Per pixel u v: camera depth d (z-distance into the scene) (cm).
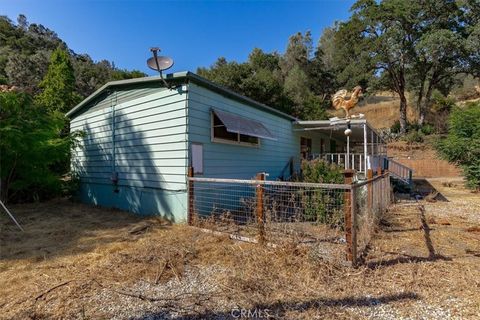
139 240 504
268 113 1025
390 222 644
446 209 845
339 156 1334
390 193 952
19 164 826
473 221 666
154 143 708
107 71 3534
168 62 635
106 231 571
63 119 932
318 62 3872
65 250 454
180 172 645
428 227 600
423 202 1000
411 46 2627
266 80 2614
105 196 866
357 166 1249
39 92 1909
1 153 755
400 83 2905
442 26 2581
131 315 263
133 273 354
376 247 452
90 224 633
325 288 311
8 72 2538
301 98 3019
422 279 334
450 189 1454
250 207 567
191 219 590
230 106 804
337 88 3662
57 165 1059
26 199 966
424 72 2788
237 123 769
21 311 270
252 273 346
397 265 378
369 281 328
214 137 732
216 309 272
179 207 646
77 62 3841
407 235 533
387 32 2589
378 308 273
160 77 646
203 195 679
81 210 805
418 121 2917
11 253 440
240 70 2652
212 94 729
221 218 585
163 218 676
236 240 476
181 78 641
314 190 571
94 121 902
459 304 278
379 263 383
